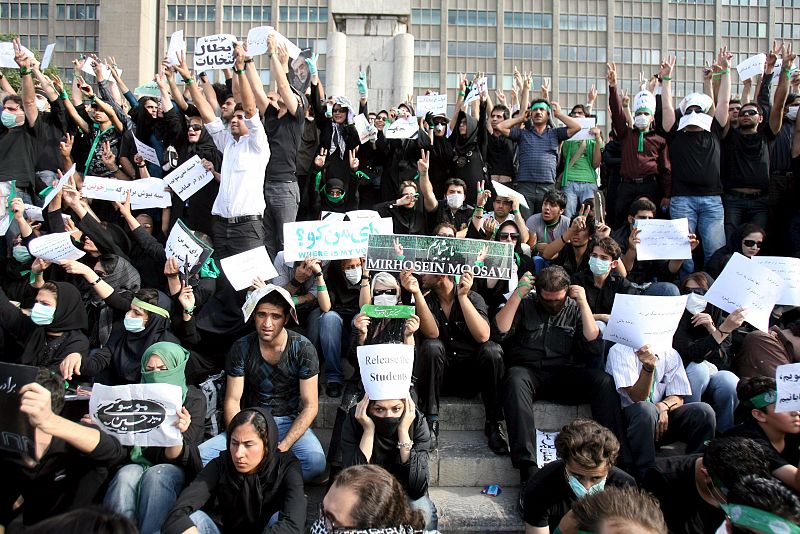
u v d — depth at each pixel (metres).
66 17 48.12
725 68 7.52
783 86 7.39
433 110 9.48
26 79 7.98
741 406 4.40
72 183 7.02
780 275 5.67
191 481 4.20
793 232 7.54
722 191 7.60
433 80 47.53
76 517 1.96
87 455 3.76
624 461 4.74
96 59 9.06
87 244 6.63
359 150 8.36
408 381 4.25
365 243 5.84
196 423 4.63
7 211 7.20
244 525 3.91
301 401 4.69
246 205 6.37
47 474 3.80
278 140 6.98
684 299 4.75
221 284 6.05
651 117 7.75
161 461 4.25
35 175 8.23
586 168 8.74
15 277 6.98
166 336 5.24
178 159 7.89
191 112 7.88
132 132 8.45
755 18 47.97
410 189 7.19
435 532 3.12
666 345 4.73
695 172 7.41
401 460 4.22
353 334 5.29
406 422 4.25
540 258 6.89
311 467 4.59
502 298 6.38
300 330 6.21
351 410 4.45
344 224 5.85
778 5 47.94
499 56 48.12
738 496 2.82
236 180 6.39
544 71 48.53
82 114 8.98
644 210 6.84
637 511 2.24
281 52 7.44
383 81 11.46
